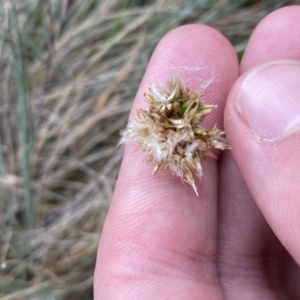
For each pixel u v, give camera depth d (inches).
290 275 4.8
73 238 6.3
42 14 6.8
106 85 6.6
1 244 6.2
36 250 6.2
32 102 6.5
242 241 4.7
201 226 4.5
